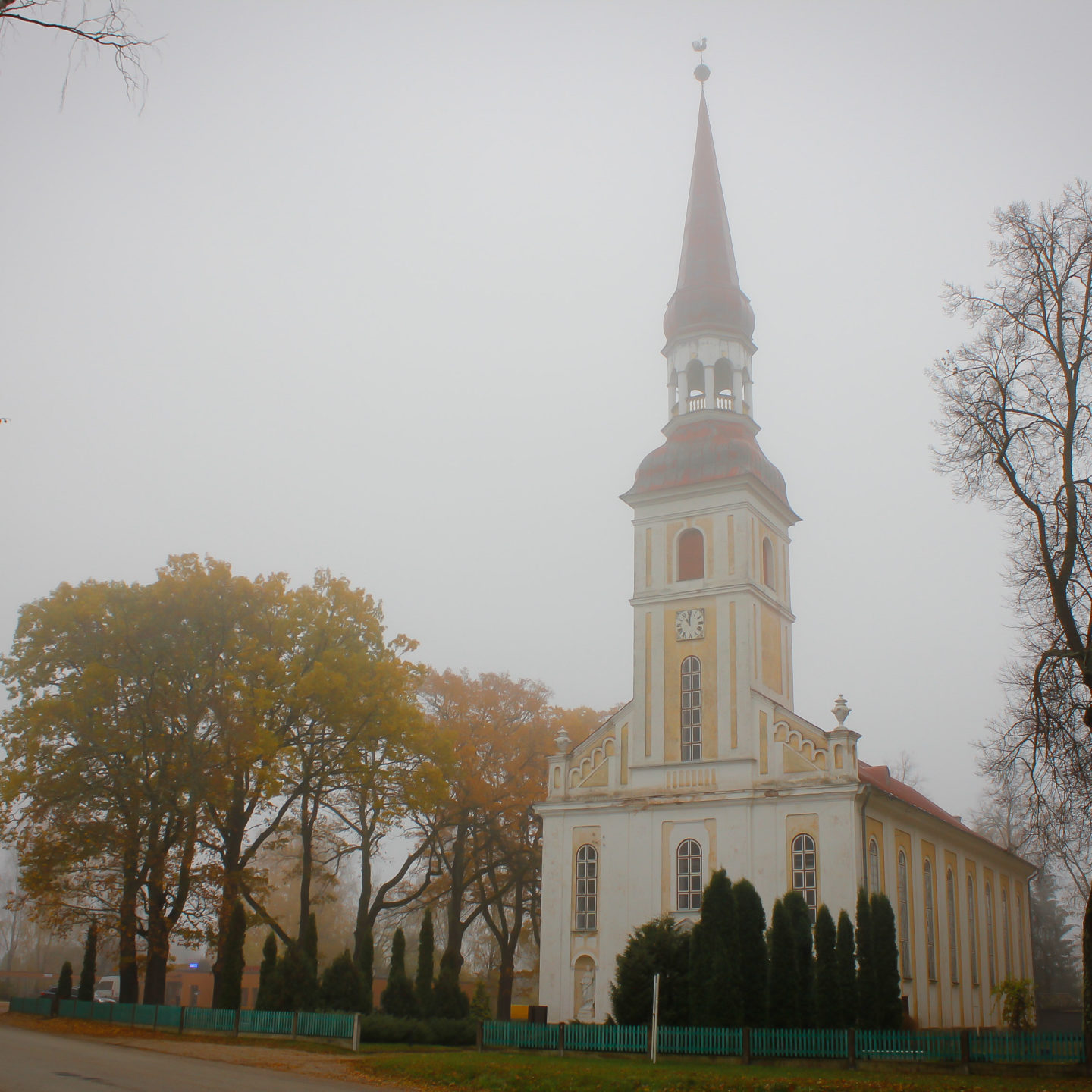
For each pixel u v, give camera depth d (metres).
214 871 45.53
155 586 49.00
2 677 48.59
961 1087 24.22
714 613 47.47
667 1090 24.70
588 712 65.81
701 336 52.88
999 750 30.47
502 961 59.91
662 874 44.84
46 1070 24.81
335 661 49.66
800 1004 32.75
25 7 13.05
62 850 46.78
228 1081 24.62
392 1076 28.02
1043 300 30.89
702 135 58.22
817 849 42.22
